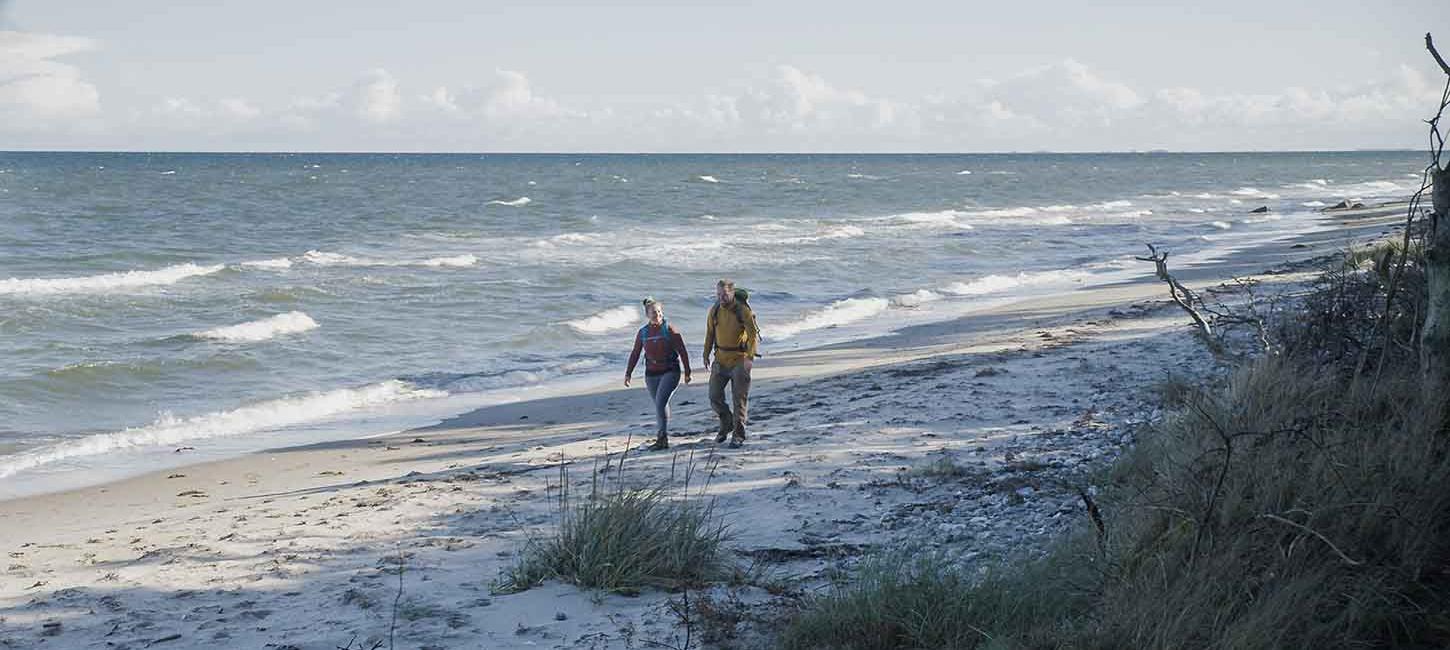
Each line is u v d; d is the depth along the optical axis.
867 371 17.31
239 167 183.25
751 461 10.91
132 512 11.17
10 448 14.45
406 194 90.25
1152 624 4.64
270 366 20.11
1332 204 73.19
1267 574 4.84
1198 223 55.94
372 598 6.84
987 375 15.24
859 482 9.57
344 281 31.67
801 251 40.97
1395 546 4.99
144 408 16.94
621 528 6.98
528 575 6.91
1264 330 10.02
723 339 11.91
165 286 30.92
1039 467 9.27
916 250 41.47
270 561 8.13
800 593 6.35
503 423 15.56
